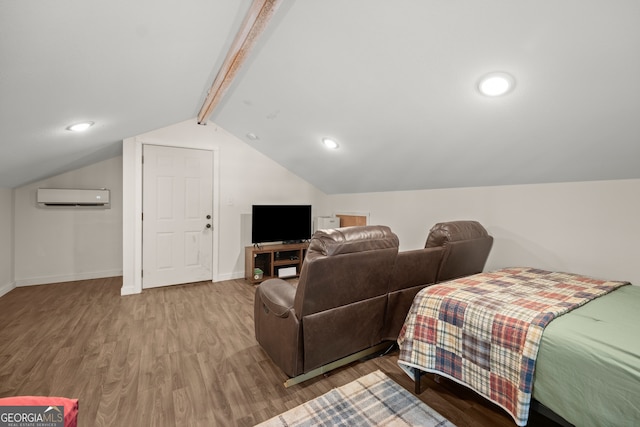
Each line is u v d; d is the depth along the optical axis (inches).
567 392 45.7
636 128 64.8
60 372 78.2
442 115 83.7
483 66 63.3
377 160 127.9
